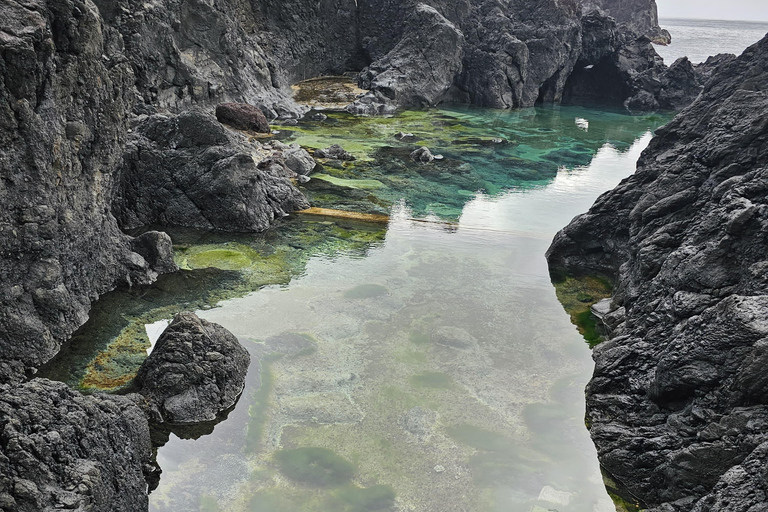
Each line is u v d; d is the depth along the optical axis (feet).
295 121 78.13
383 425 24.72
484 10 105.70
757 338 20.35
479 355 29.78
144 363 25.76
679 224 30.27
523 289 36.65
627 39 120.67
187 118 43.55
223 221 42.75
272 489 21.22
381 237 43.24
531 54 102.68
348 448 23.38
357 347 29.94
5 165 24.58
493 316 33.42
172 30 65.72
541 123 90.33
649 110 108.27
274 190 46.80
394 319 32.58
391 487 21.58
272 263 38.37
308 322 31.81
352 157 62.18
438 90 95.09
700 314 23.25
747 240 24.32
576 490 21.76
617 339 27.58
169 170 42.93
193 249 39.63
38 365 26.40
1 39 23.82
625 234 38.11
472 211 49.88
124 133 34.17
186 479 21.47
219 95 69.82
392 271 38.11
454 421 25.11
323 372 27.86
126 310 31.60
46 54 25.90
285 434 23.97
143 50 60.03
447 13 101.81
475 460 23.00
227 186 42.32
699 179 32.45
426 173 59.93
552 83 108.99
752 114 31.78
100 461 18.29
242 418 24.71
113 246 33.53
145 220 42.83
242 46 77.97
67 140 28.09
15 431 16.42
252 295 34.19
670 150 39.04
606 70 115.96
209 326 26.84
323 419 24.89
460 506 20.88
